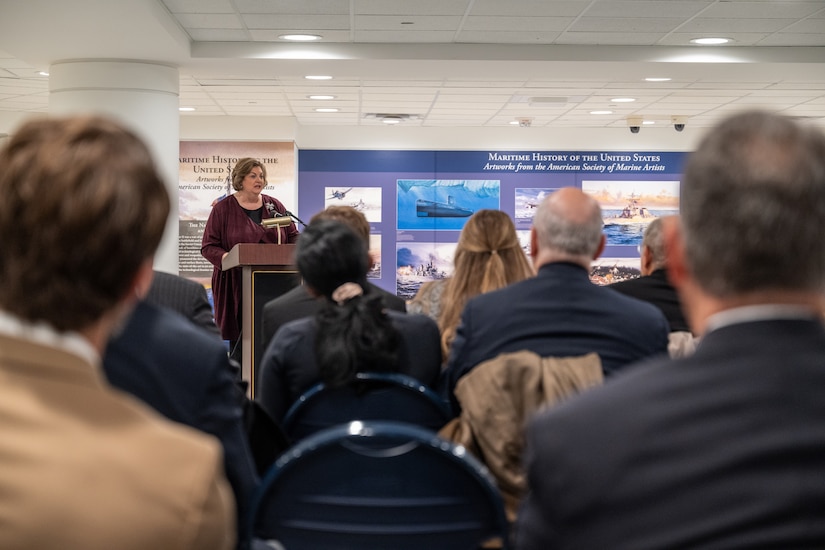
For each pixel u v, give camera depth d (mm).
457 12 6988
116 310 828
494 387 2027
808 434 808
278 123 12531
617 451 845
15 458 695
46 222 767
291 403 2443
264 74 8891
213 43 7980
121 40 7223
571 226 2213
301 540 1610
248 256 5289
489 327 2197
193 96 10656
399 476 1568
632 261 13867
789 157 871
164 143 8211
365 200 13617
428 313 3574
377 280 13688
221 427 1742
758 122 911
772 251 859
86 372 761
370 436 1635
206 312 3152
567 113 12109
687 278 958
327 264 2428
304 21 7266
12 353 739
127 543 695
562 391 2006
